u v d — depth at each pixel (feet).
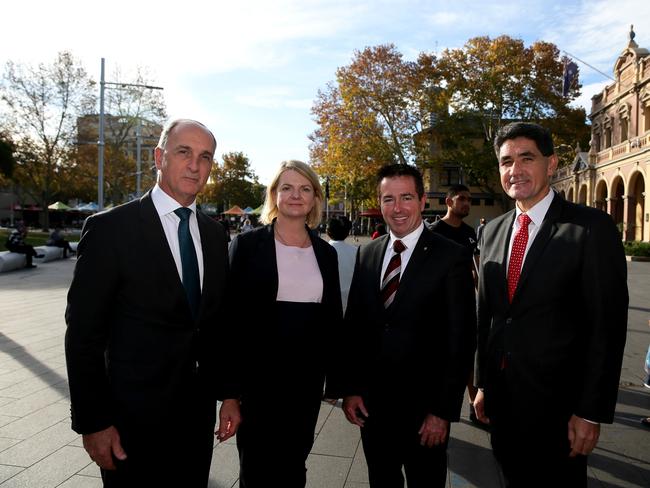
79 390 6.66
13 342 21.94
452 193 15.62
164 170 7.72
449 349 8.25
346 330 9.39
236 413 8.45
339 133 105.29
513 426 7.69
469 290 8.50
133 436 6.99
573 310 7.52
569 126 111.55
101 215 7.18
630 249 77.30
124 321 7.18
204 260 7.88
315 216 9.72
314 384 8.87
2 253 55.57
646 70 91.50
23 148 112.16
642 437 13.08
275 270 8.71
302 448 8.71
